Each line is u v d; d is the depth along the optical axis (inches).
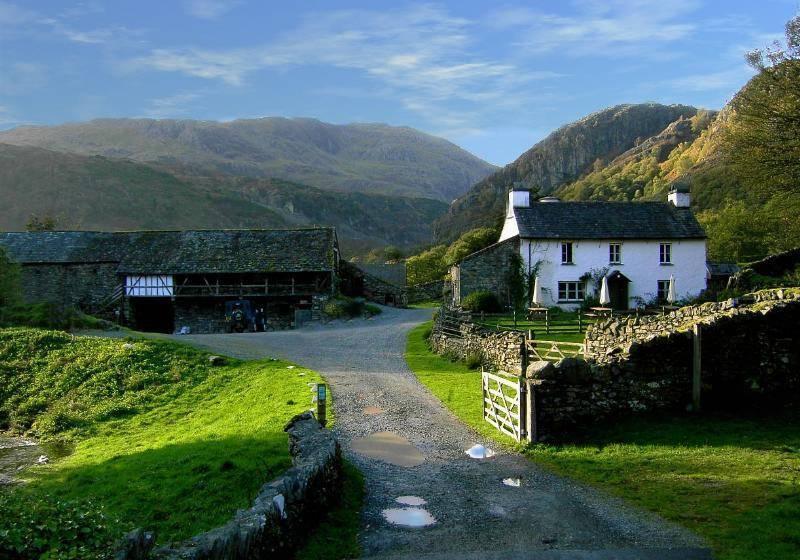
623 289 1831.9
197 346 1387.8
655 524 412.5
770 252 2554.1
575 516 436.5
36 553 277.7
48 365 1229.7
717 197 3870.6
